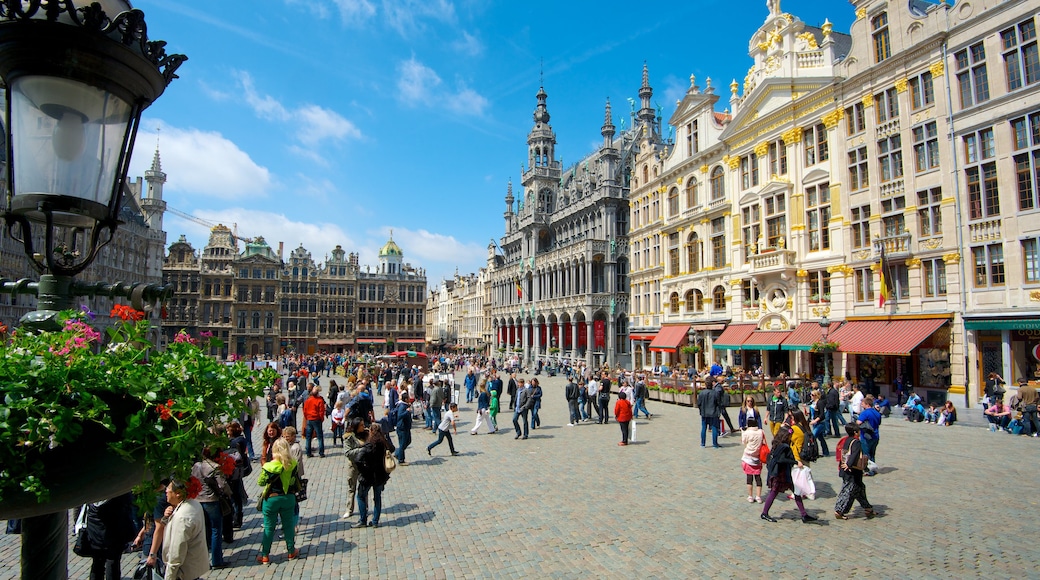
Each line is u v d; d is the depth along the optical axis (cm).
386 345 10556
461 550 1016
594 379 2639
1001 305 2350
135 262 6962
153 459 319
